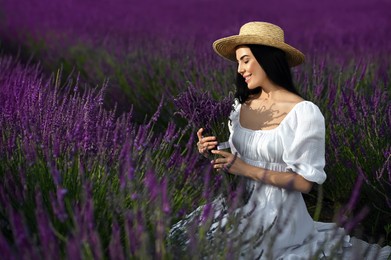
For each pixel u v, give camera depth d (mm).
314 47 5914
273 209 2109
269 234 1981
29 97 2447
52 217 1905
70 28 7117
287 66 2127
